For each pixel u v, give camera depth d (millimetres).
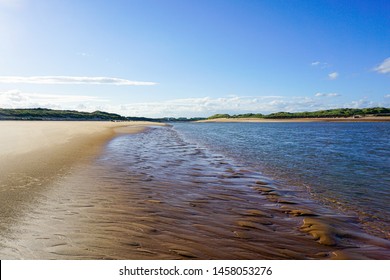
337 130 64812
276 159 17688
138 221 6812
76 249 5332
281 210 8086
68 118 160750
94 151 18844
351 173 13484
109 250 5352
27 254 5098
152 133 46344
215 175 12469
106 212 7348
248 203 8625
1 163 13141
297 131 60250
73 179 10727
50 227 6250
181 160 16469
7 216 6773
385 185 11227
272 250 5695
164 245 5656
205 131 61594
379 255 5680
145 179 11234
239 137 39906
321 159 17844
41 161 13984
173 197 8953
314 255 5578
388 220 7602
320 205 8695
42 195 8539
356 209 8406
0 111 136625
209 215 7461
